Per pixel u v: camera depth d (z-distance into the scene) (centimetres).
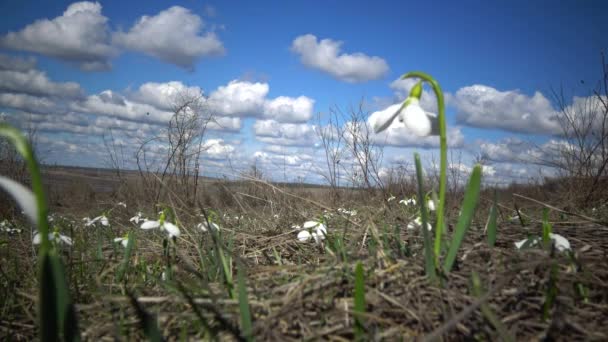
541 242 196
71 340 105
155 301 179
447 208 381
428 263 162
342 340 143
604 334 138
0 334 177
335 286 172
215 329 153
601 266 179
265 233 343
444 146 162
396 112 162
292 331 151
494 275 171
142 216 434
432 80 157
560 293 159
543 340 138
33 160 95
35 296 200
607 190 545
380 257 198
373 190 575
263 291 181
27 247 360
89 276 239
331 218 383
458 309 154
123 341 148
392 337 142
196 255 288
